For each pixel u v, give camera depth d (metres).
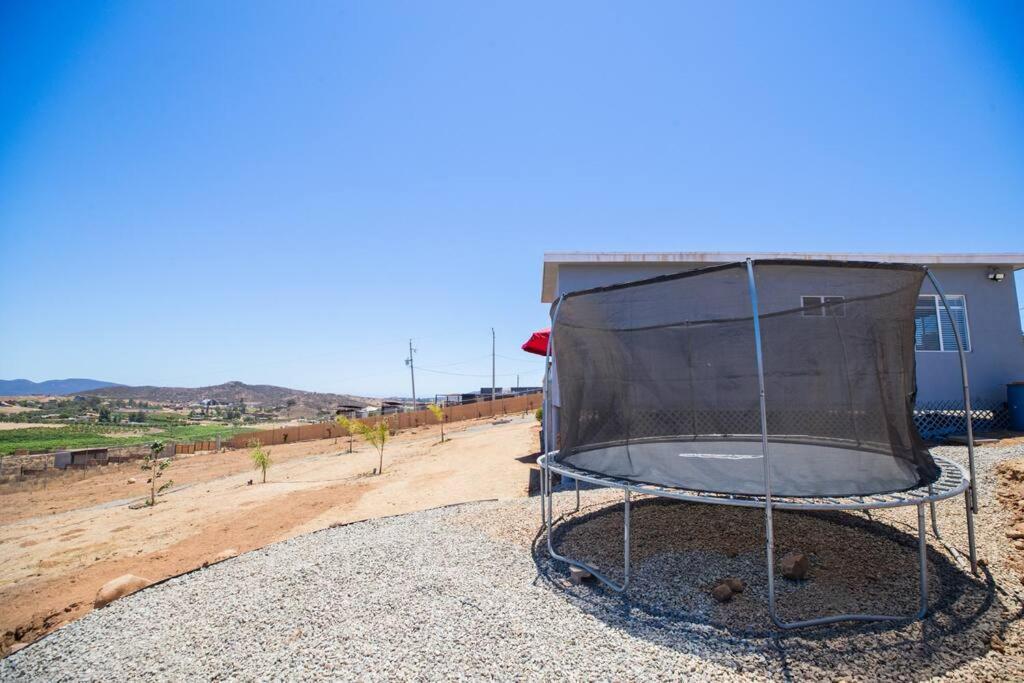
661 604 3.48
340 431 35.47
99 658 3.42
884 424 3.76
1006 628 3.07
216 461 25.81
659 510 5.38
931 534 4.45
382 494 10.33
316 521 8.70
